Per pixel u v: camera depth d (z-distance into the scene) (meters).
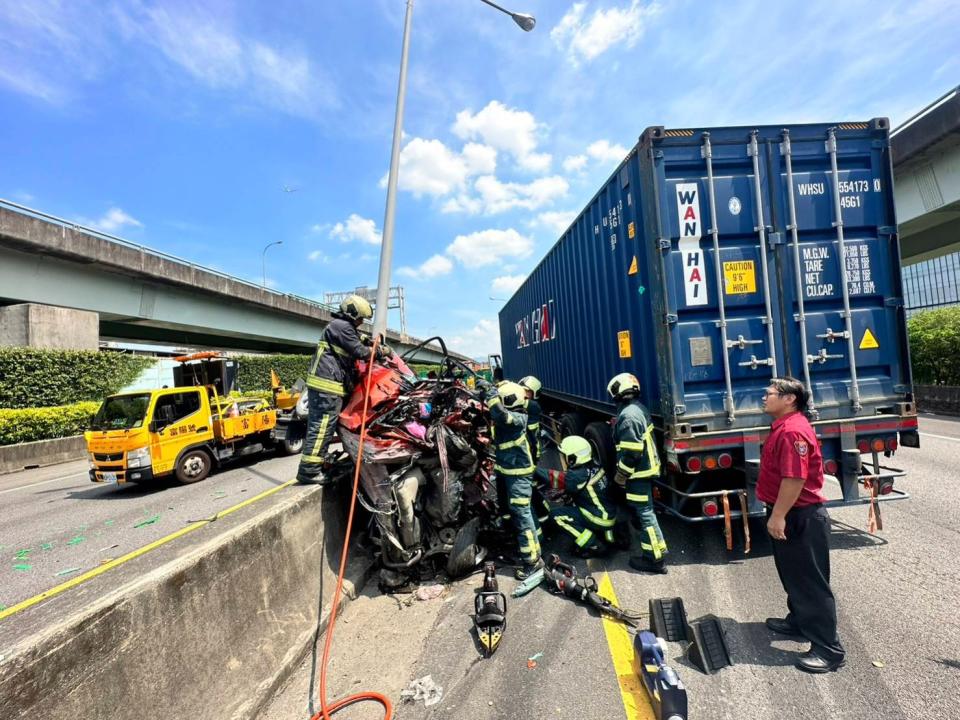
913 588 3.58
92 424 8.70
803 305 4.41
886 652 2.87
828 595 2.76
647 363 4.84
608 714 2.50
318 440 3.99
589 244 6.68
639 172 4.80
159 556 2.41
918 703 2.45
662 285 4.34
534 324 10.87
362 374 4.38
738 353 4.36
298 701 2.67
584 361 7.13
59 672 1.66
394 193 9.59
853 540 4.56
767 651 2.97
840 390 4.41
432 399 4.59
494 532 4.80
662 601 3.25
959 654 2.81
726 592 3.77
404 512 4.04
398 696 2.71
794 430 2.86
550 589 3.95
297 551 3.35
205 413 9.49
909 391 4.45
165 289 20.47
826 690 2.59
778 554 2.95
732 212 4.43
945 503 5.43
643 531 4.16
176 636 2.19
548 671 2.88
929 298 62.41
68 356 15.59
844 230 4.52
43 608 1.90
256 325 26.53
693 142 4.45
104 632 1.85
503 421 4.20
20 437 13.23
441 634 3.33
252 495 7.94
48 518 7.49
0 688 1.48
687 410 4.30
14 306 15.27
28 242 14.38
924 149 11.78
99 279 17.75
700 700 2.58
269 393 22.31
